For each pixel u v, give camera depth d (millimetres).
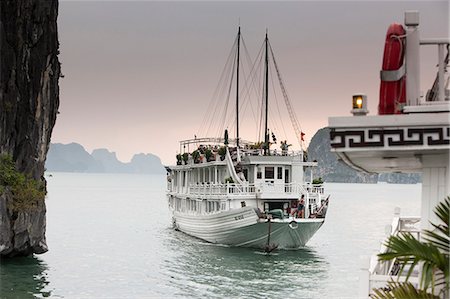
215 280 36875
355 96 8102
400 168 10234
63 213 100062
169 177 67875
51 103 49406
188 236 58438
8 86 42562
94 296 32094
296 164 50562
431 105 8062
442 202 8852
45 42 47406
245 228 47781
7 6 43281
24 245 42469
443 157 8844
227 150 51312
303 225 46719
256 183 49906
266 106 58031
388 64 8336
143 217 93438
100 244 55250
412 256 8898
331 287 34938
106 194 192875
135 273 39188
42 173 48375
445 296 8586
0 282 34656
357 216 98875
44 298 31281
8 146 42812
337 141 8008
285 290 33969
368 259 10219
